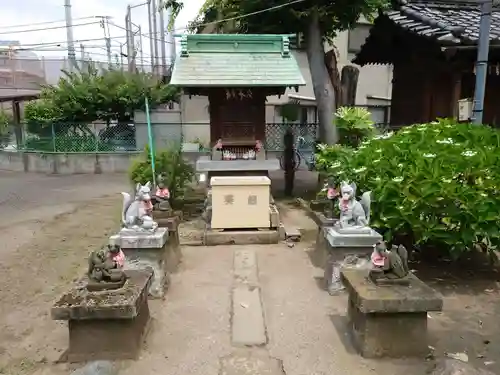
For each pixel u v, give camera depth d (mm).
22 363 3992
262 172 8875
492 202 5078
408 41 10539
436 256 6512
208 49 8891
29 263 6812
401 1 10398
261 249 7242
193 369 3832
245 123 8992
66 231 8781
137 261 5312
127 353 3969
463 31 7801
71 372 3816
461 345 4207
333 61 12445
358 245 5348
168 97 18547
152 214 6398
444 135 6250
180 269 6332
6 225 9367
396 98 11914
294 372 3773
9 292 5680
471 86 9781
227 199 7559
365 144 6957
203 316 4855
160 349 4164
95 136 17859
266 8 10461
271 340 4320
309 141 17359
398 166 5602
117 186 14445
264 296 5387
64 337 4500
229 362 3922
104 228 8992
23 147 18672
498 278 5820
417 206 5203
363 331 3986
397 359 3957
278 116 19062
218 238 7453
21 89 24562
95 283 4121
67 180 15844
